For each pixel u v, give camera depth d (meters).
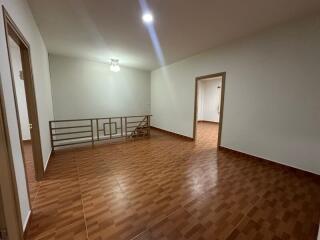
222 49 3.38
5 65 1.13
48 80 3.70
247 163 2.82
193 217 1.49
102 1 1.96
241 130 3.15
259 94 2.82
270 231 1.34
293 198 1.80
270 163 2.74
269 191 1.94
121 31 2.78
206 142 4.25
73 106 4.62
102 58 4.49
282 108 2.54
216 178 2.26
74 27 2.63
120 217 1.48
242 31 2.72
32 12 2.17
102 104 5.17
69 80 4.47
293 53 2.36
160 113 5.75
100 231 1.32
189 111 4.46
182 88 4.64
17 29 1.50
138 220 1.45
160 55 4.13
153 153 3.32
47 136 2.93
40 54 2.75
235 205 1.67
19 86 3.82
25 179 1.40
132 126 5.61
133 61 4.78
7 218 1.05
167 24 2.51
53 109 4.30
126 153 3.31
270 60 2.63
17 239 1.11
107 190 1.93
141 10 2.14
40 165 2.15
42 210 1.56
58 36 2.99
